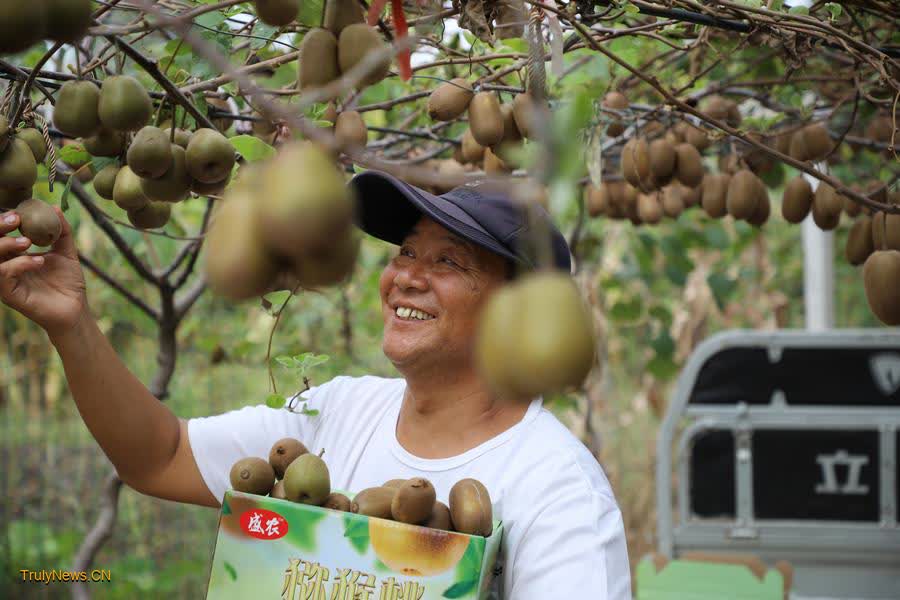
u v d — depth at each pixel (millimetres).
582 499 1914
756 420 4211
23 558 5359
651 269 4863
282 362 2287
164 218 1961
